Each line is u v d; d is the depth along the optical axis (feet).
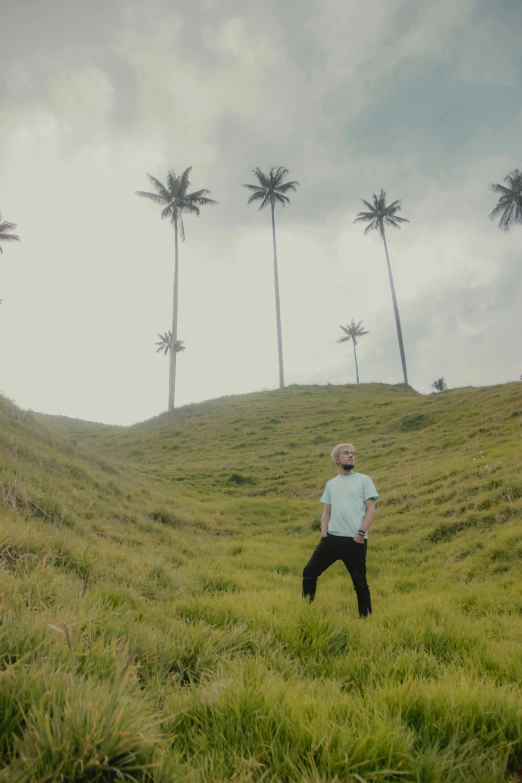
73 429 159.33
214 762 6.47
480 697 8.28
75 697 6.19
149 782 5.62
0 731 5.82
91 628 9.72
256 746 6.77
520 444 53.67
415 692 8.53
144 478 69.67
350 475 20.16
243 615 13.97
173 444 114.83
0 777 4.94
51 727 5.62
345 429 101.50
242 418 129.49
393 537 36.42
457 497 40.40
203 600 15.43
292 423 117.19
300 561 31.71
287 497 66.03
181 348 155.43
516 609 18.85
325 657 11.78
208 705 7.79
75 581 14.38
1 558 14.32
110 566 18.45
